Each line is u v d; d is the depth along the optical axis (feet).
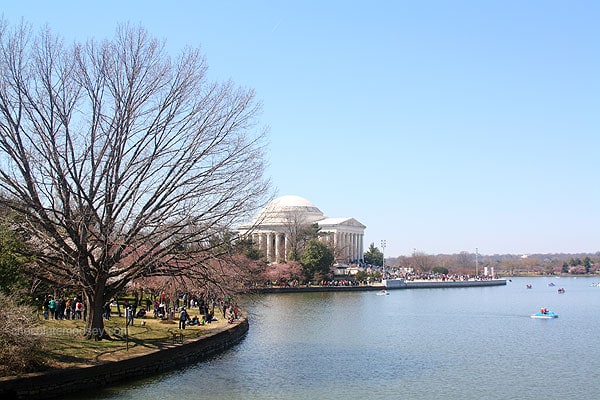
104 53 209.56
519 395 148.66
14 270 154.51
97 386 140.97
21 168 153.48
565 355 207.92
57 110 158.20
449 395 147.33
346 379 163.22
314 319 318.86
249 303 335.26
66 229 158.20
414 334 263.90
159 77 169.27
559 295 620.49
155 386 147.64
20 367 130.41
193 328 217.15
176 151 168.76
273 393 145.59
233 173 174.60
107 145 159.22
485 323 316.40
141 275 172.45
